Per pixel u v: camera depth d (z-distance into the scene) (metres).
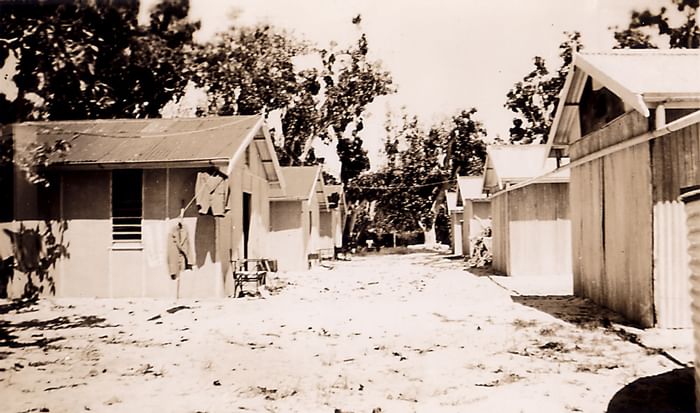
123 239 11.53
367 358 6.23
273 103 33.00
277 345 6.98
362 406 4.54
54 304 10.65
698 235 3.91
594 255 9.66
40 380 5.48
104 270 11.51
